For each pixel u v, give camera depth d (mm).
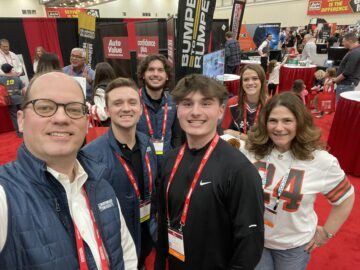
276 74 7215
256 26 11969
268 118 1426
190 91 1023
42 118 772
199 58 2648
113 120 1558
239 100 2498
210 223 1025
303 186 1359
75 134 815
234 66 7559
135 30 4883
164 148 2135
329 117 6062
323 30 12570
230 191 978
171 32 2914
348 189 1374
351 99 3434
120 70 4547
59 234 781
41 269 731
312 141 1348
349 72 4789
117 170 1556
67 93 799
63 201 815
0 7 17828
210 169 1031
